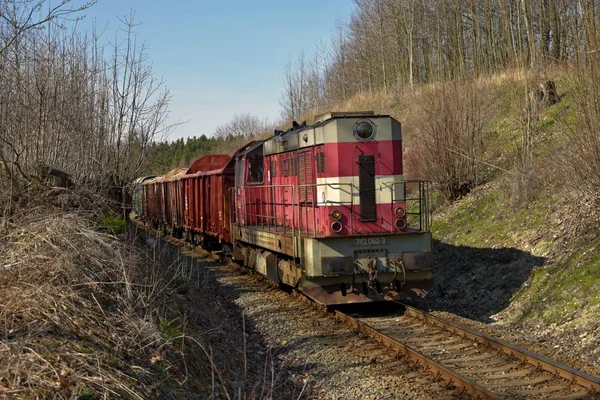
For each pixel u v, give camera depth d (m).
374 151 12.05
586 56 13.19
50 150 10.91
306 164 13.05
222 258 20.81
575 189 13.74
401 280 11.84
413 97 32.75
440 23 41.75
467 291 13.20
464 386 7.36
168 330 7.98
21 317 6.38
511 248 14.02
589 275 10.61
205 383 7.37
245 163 16.91
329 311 12.27
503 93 24.62
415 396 7.37
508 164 19.22
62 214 8.27
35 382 5.11
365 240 11.64
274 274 14.32
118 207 13.34
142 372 6.24
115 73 14.18
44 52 11.71
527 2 24.53
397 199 12.09
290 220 14.12
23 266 6.87
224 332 10.68
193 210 24.28
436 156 19.72
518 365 8.23
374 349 9.49
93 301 7.48
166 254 16.42
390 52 47.94
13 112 9.98
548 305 10.66
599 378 7.21
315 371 8.73
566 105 19.11
